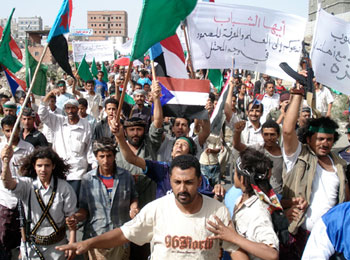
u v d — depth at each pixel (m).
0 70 5.68
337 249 2.27
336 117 13.55
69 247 2.49
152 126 4.25
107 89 13.83
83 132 5.48
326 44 4.08
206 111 4.68
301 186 3.28
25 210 3.62
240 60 4.81
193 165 2.45
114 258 3.50
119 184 3.71
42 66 5.97
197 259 2.47
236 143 4.63
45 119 5.58
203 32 4.77
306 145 3.36
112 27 126.50
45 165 3.56
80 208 3.78
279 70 4.72
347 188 3.40
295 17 4.68
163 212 2.56
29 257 3.58
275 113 7.87
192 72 4.82
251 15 4.73
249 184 2.74
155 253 2.54
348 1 23.33
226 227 2.47
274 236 2.49
